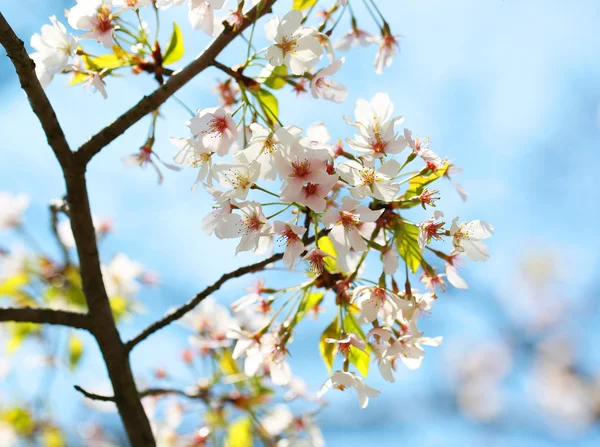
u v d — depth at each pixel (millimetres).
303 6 1225
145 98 1188
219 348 1378
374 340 1165
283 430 1359
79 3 1174
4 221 1500
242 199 1125
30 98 1163
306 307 1200
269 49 1169
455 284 1175
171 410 1386
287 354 1195
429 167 1159
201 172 1164
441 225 1151
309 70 1185
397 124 1154
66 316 1209
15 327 1460
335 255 1182
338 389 1161
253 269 1183
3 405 1497
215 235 1132
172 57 1200
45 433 1499
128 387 1212
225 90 1251
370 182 1135
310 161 1118
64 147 1186
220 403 1363
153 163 1229
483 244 1158
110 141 1192
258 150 1127
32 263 1465
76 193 1198
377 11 1286
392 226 1160
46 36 1181
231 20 1183
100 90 1185
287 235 1133
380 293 1149
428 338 1177
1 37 1129
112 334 1212
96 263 1214
